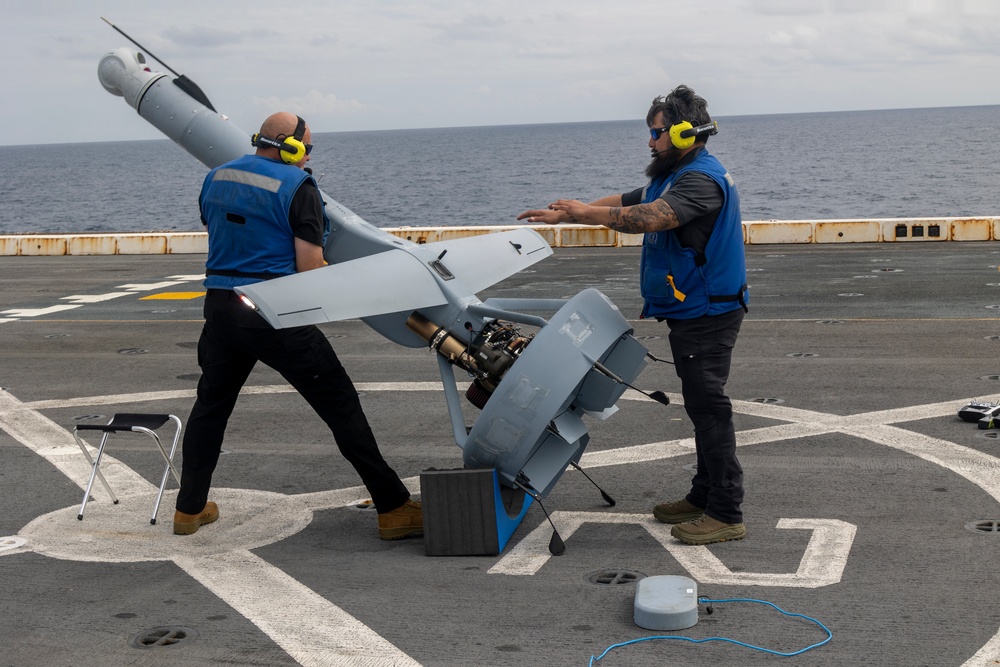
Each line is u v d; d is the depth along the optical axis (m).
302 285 4.55
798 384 8.76
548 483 5.10
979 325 11.05
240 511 5.93
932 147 144.62
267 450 7.27
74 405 8.89
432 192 94.88
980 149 132.88
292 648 4.06
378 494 5.30
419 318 5.17
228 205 5.00
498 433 4.91
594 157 170.25
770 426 7.44
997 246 18.03
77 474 6.78
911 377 8.84
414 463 6.86
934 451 6.64
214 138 5.98
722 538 5.12
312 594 4.62
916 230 19.23
